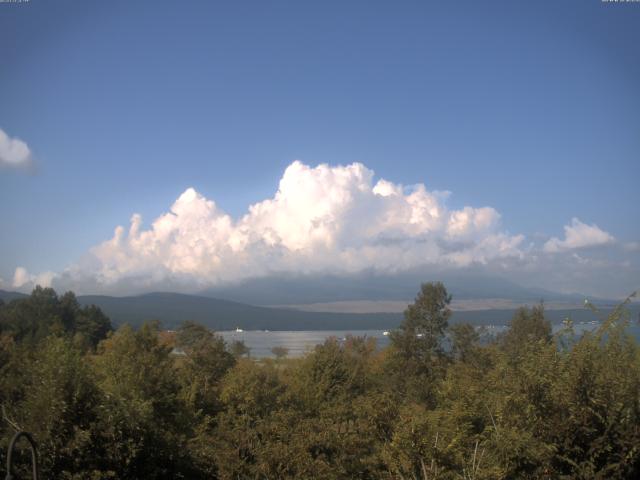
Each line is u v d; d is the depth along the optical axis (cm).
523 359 813
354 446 1101
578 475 705
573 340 799
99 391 1036
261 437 1272
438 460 812
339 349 2559
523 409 754
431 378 3416
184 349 3131
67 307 8131
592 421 719
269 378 2134
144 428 1048
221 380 2466
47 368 1005
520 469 750
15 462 923
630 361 784
